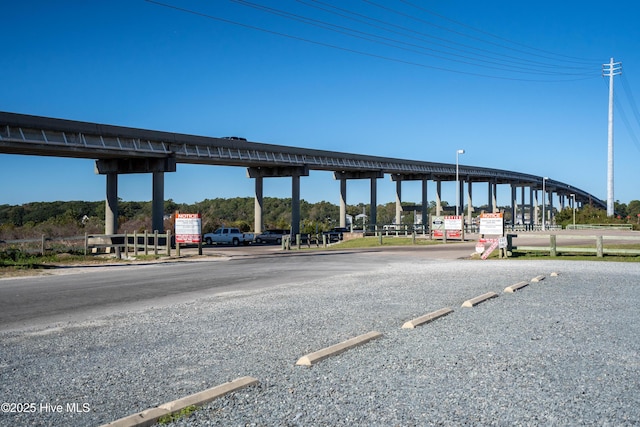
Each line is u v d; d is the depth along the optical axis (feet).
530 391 19.81
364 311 36.86
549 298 43.16
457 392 19.65
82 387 20.25
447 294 45.34
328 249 156.97
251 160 204.54
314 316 34.99
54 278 65.10
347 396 19.13
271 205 566.36
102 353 25.45
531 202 472.03
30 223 208.03
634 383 20.85
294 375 21.72
